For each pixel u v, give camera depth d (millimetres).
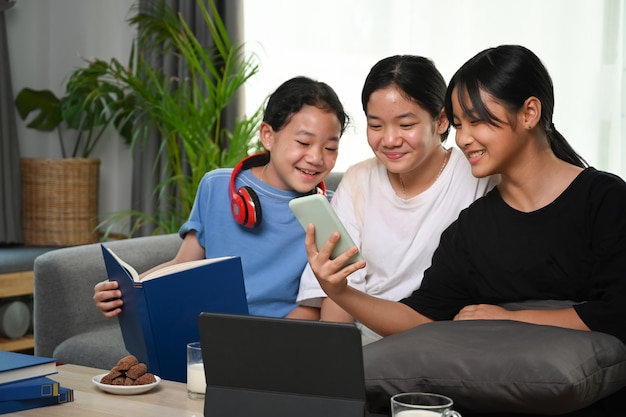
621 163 3301
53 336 2678
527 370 1412
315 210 1506
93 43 4758
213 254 2303
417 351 1535
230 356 1270
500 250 1795
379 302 1829
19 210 4527
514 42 3475
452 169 2049
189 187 3820
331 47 3945
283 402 1251
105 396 1615
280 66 4078
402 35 3762
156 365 1841
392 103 1891
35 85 4855
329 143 2094
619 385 1527
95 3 4734
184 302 1854
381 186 2115
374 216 2102
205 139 3695
